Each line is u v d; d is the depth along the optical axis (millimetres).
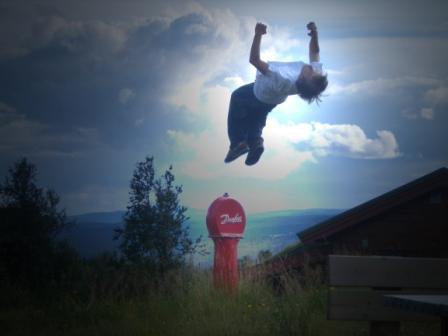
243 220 9867
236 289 9602
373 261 5324
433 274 5414
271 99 6242
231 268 9695
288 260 11469
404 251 11961
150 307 9297
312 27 6473
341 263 5277
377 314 5320
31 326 8828
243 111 6570
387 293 5352
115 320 8914
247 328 7594
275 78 6133
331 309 5254
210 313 8680
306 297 9078
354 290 5309
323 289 9680
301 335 7297
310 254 11625
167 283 10461
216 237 9734
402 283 5363
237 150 6598
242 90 6594
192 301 9234
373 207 11891
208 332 7570
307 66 6203
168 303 9422
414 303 3979
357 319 5289
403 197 11844
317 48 6484
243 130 6605
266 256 12844
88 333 8141
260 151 6613
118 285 11125
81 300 10414
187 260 12055
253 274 10695
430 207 11977
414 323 8039
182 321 8188
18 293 11047
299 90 6211
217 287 9609
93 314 9227
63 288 11086
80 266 11758
